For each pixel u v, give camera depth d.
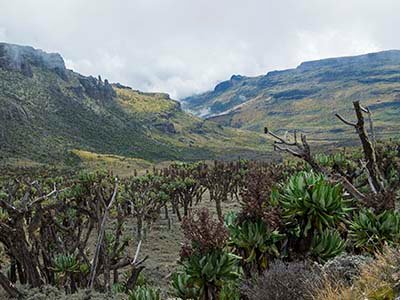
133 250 25.09
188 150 185.00
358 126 7.37
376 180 7.14
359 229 5.86
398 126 180.38
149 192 30.62
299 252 5.68
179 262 5.88
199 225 5.70
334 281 4.53
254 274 5.63
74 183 16.39
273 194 5.84
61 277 14.52
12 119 105.69
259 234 5.59
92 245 22.72
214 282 5.58
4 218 11.70
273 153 159.62
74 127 137.12
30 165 70.94
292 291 4.73
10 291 11.30
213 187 44.19
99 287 13.84
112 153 127.94
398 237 5.57
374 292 3.91
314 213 5.52
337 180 6.57
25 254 11.95
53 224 14.93
